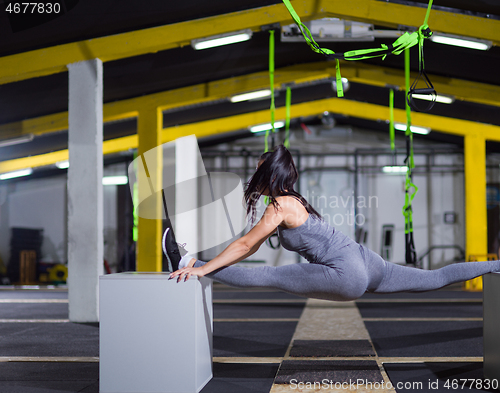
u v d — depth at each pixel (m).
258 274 2.55
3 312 6.73
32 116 8.73
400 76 8.08
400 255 13.80
